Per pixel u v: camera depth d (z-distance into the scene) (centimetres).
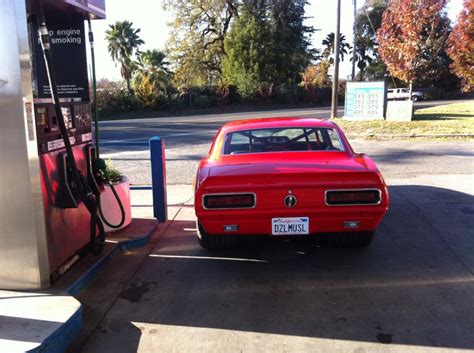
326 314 354
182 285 414
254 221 411
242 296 389
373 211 406
